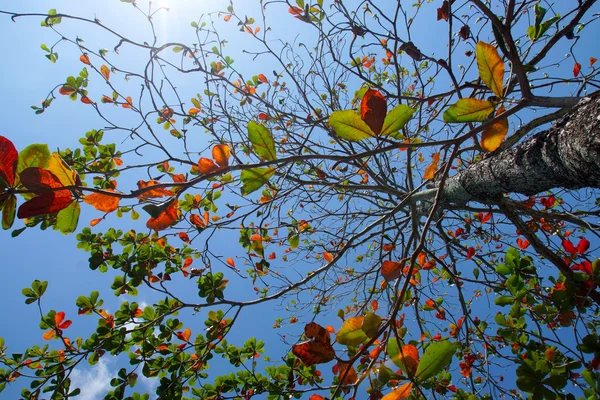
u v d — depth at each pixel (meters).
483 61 1.53
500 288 3.38
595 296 2.17
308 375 3.63
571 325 2.49
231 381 3.66
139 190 1.30
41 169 1.22
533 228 3.80
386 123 1.41
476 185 2.25
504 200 2.46
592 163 1.39
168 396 3.23
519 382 2.09
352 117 1.39
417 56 2.37
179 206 3.36
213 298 3.49
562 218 2.46
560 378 2.05
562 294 2.25
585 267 2.21
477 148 2.00
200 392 3.65
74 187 1.22
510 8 1.64
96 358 3.51
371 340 1.56
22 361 3.41
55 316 3.54
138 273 3.48
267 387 3.64
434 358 1.46
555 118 1.90
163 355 3.69
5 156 1.23
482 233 4.41
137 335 3.52
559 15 2.06
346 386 1.80
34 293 3.47
